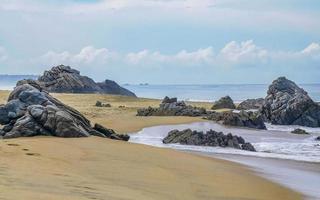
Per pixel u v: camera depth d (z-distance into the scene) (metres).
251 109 101.12
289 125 74.75
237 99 177.75
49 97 42.38
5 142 29.70
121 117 71.44
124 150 31.16
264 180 24.58
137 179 20.75
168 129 57.75
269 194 20.86
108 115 74.38
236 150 40.12
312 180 25.12
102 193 15.98
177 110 77.38
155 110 78.06
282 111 76.12
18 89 43.75
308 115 75.00
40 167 20.70
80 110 79.94
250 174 26.39
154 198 16.48
